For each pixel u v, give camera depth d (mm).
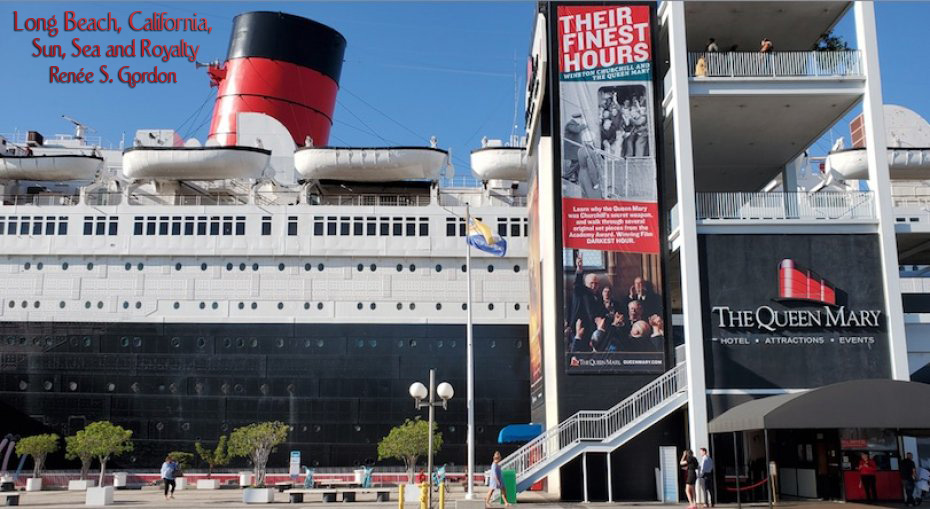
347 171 35062
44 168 35562
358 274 34094
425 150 34844
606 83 24047
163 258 34062
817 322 21766
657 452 22047
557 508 19531
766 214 23297
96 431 28812
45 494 28844
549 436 21797
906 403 16359
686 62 22922
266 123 39281
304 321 33594
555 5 24562
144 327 33438
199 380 33031
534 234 29203
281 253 34094
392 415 32906
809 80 22859
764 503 20234
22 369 33125
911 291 35625
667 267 22953
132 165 34406
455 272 34281
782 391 21328
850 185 34656
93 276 33875
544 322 25781
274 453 32531
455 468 32531
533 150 29438
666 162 27312
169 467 25109
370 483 29562
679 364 21984
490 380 33250
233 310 33656
